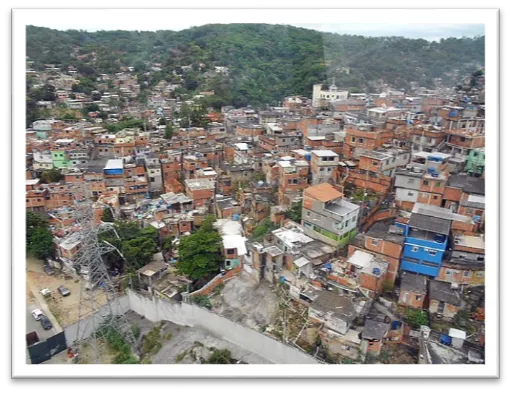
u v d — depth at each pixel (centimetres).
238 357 1634
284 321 1677
